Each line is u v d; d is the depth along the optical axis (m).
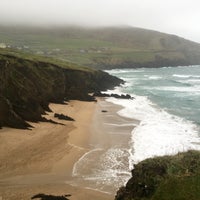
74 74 94.62
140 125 57.34
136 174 23.88
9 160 38.28
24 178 34.22
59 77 81.50
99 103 81.44
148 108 75.44
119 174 35.41
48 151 42.03
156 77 165.38
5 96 56.78
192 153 25.00
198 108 76.88
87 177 34.69
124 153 41.88
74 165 37.88
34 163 38.03
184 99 91.00
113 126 56.47
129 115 66.56
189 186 19.36
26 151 41.41
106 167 37.34
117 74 185.00
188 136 49.94
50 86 76.31
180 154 25.14
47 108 65.69
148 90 111.94
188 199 18.36
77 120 60.66
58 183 33.16
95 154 41.59
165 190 19.61
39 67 78.62
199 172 20.91
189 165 22.98
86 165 37.91
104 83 115.25
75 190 31.53
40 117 56.31
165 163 23.67
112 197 30.09
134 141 47.06
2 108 50.44
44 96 73.12
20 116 54.47
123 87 119.62
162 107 77.62
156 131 52.94
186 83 134.38
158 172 23.06
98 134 50.94
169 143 45.94
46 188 31.86
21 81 64.25
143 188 22.33
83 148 43.88
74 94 85.12
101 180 33.88
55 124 55.34
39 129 51.44
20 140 45.22
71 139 47.66
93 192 31.17
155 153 41.50
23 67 71.12
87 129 54.00
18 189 31.55
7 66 60.22
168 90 112.06
